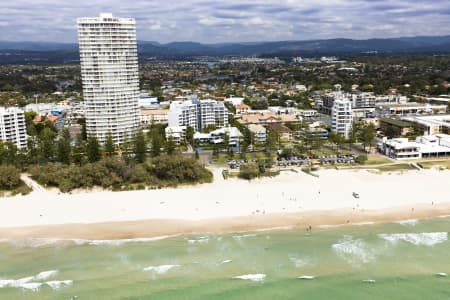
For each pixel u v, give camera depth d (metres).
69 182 144.62
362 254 102.38
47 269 96.81
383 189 143.00
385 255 101.81
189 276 93.88
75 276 93.94
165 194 140.62
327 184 148.50
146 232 114.25
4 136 192.12
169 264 98.69
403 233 112.94
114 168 151.00
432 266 97.19
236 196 138.25
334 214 124.25
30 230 115.94
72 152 187.25
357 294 87.00
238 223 119.06
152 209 128.25
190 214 124.69
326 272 95.25
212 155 192.38
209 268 97.06
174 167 150.25
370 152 194.50
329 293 87.69
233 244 107.81
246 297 86.38
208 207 129.50
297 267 97.19
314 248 105.31
